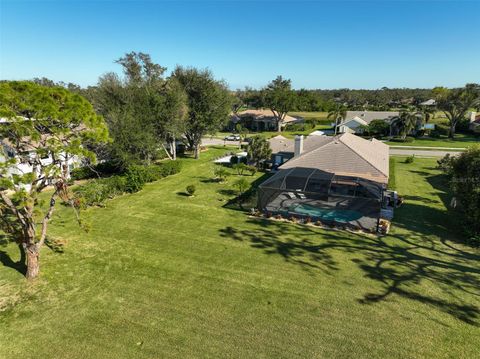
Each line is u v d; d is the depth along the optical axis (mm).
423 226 20766
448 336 10938
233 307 12477
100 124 14547
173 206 25109
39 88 12797
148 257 16594
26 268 15414
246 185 28172
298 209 22016
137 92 39250
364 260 16297
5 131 12844
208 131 46938
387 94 183375
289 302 12805
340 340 10734
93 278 14578
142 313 12125
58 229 20188
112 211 23828
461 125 76938
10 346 10500
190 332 11094
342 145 27422
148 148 33906
